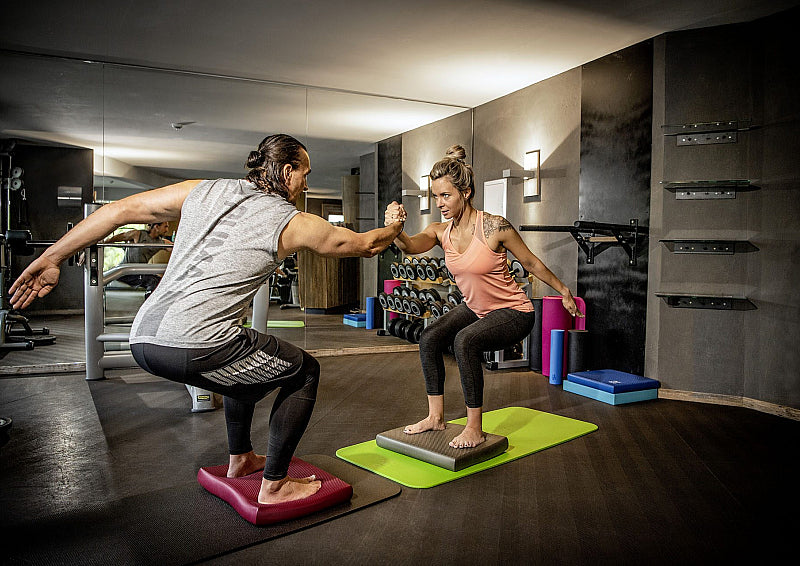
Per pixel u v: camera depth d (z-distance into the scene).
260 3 3.39
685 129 3.84
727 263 3.79
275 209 1.81
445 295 5.85
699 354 3.89
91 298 4.21
